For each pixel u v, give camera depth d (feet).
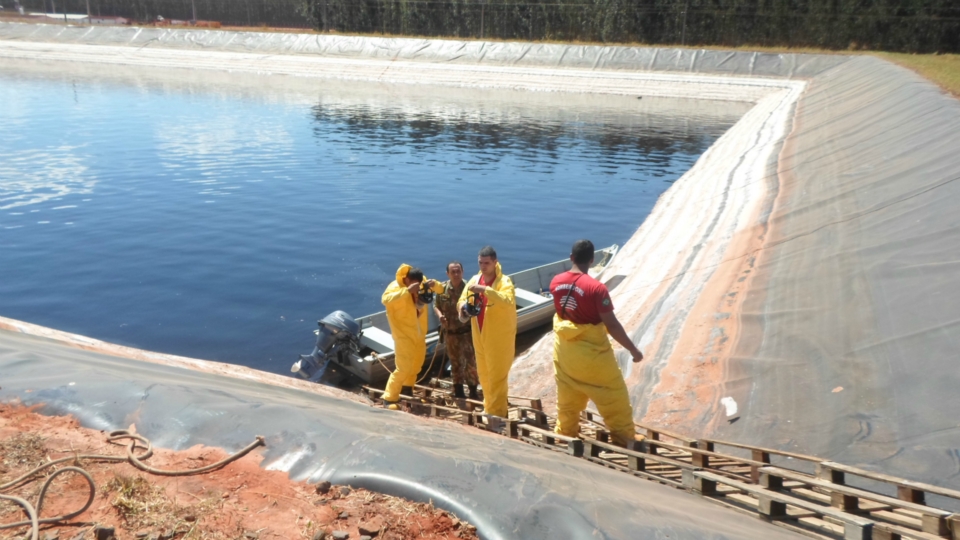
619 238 59.67
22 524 10.25
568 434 20.40
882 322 25.39
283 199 67.56
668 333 32.12
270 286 46.01
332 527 10.48
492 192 73.46
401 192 72.13
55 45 218.59
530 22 209.77
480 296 23.30
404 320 26.73
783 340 27.40
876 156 51.44
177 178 74.69
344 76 187.01
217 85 165.07
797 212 46.16
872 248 33.09
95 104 127.65
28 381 15.07
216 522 10.57
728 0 188.44
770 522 13.35
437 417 25.93
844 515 11.97
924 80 78.95
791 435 20.89
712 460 17.87
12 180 71.10
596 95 162.20
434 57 189.47
